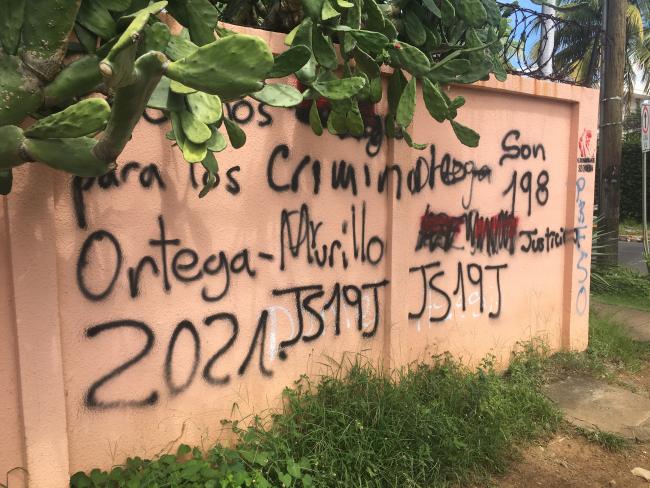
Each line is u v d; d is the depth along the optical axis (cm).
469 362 438
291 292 330
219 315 304
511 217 456
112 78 153
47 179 242
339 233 348
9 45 185
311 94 292
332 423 315
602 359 509
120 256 271
